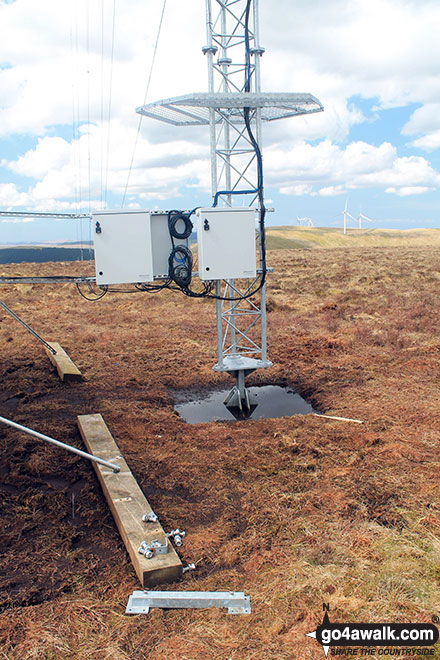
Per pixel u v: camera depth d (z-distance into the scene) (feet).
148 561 15.11
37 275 95.86
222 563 16.16
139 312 64.49
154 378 38.04
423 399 30.73
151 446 25.77
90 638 12.89
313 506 19.25
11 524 18.54
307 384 35.86
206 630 13.08
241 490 20.98
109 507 19.58
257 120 28.73
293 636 12.81
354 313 59.52
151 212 26.99
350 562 15.69
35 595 14.53
